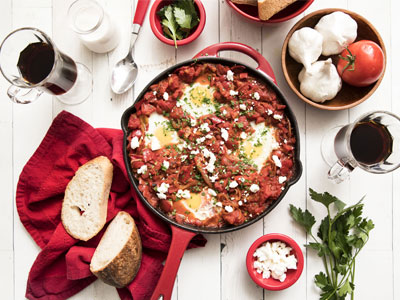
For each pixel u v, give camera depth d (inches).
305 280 28.5
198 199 25.9
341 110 28.5
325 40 26.1
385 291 28.5
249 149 26.1
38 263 27.1
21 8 28.8
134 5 28.7
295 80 27.7
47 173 28.0
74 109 28.7
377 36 26.1
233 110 26.0
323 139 28.5
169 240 26.4
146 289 27.0
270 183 25.4
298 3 26.5
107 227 27.4
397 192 28.7
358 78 25.7
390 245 28.7
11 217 28.7
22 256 28.6
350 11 26.0
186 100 26.4
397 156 25.9
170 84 25.7
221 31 28.5
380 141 26.0
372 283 28.6
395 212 28.7
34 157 27.9
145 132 26.1
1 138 28.9
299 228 28.4
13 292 28.5
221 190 25.5
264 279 27.1
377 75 25.5
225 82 26.0
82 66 28.2
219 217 25.6
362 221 28.0
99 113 28.6
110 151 27.5
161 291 24.9
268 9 24.9
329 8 26.2
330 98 26.7
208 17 28.5
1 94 28.9
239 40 28.6
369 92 26.0
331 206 28.5
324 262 28.3
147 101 26.0
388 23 28.9
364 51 25.1
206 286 28.3
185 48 28.5
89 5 26.9
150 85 25.5
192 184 25.8
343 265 27.2
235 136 26.1
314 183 28.5
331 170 26.3
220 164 25.8
